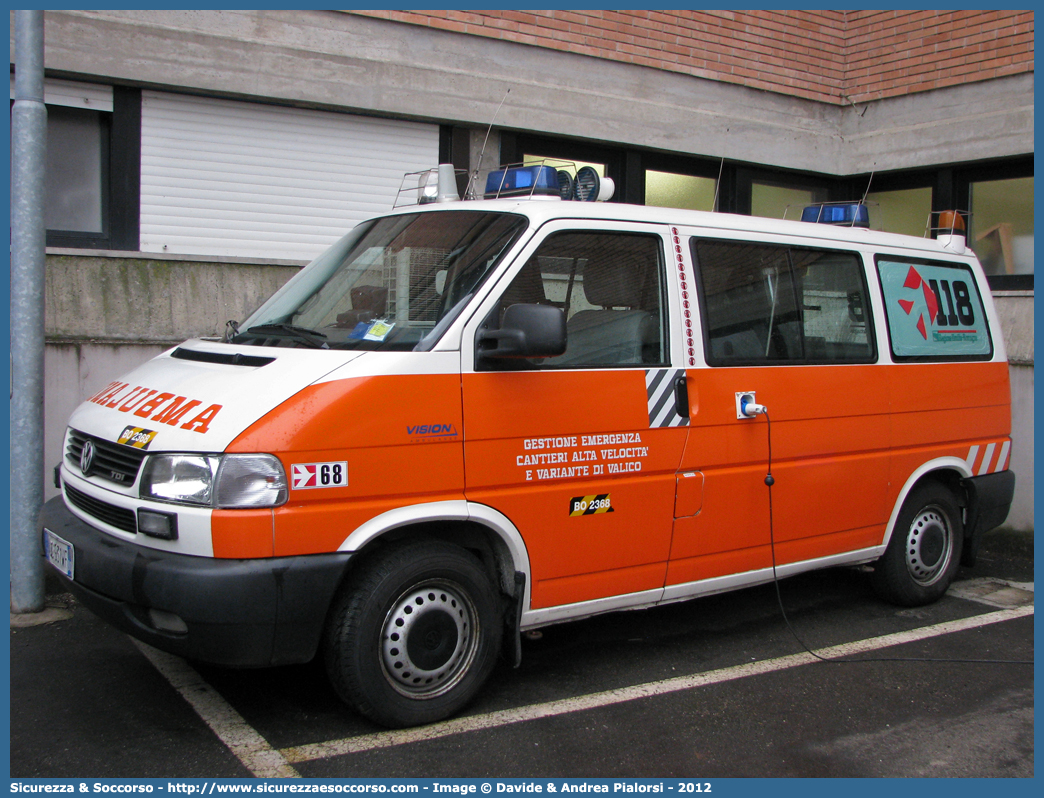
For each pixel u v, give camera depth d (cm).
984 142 830
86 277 607
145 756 340
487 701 400
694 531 438
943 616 552
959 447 562
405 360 354
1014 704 418
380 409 345
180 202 660
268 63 661
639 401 416
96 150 639
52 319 596
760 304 471
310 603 328
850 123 939
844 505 502
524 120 768
